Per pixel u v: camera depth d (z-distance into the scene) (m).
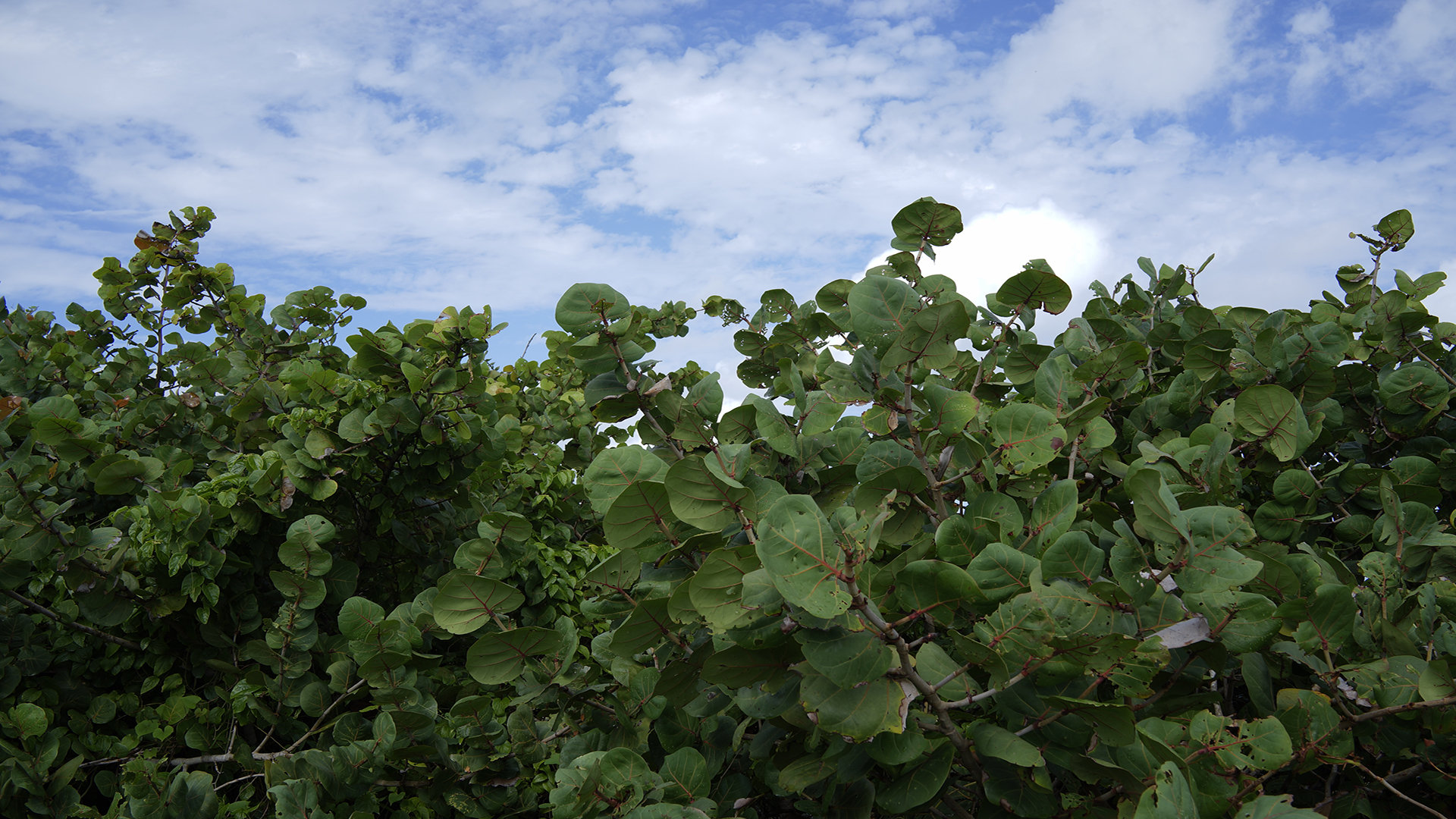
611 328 2.48
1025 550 2.27
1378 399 3.62
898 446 2.54
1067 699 1.82
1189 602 2.01
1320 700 2.06
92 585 3.57
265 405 4.49
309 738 3.80
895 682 1.85
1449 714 2.02
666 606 2.15
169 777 3.28
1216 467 2.51
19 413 4.38
